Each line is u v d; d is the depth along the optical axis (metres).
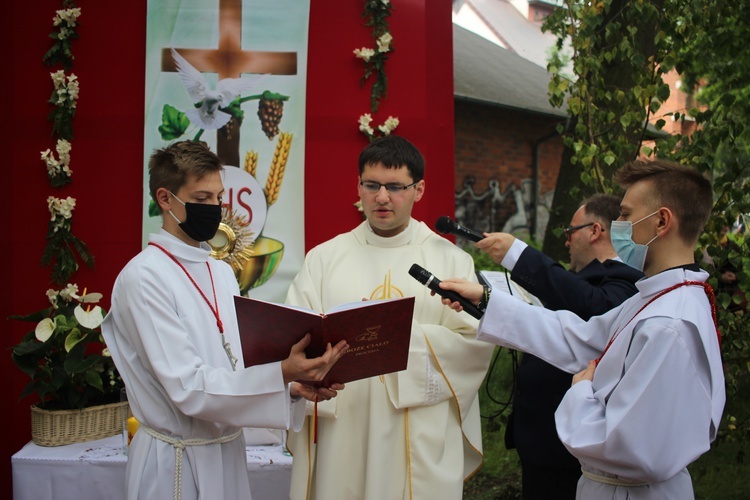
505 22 16.80
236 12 3.45
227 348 2.10
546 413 2.36
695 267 1.70
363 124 3.46
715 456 4.75
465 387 2.35
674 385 1.53
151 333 1.89
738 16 3.60
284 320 1.79
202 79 3.44
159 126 3.43
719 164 4.18
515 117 10.02
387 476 2.29
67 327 2.96
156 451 1.95
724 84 3.63
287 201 3.47
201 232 2.04
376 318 1.84
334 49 3.50
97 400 3.07
